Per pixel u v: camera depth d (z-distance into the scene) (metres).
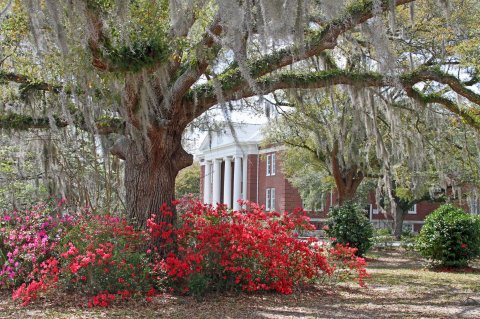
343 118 13.38
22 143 11.20
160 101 8.14
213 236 7.70
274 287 8.03
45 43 6.57
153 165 8.38
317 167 19.66
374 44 7.26
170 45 6.97
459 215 13.07
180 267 7.42
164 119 7.89
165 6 6.78
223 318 6.11
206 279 7.53
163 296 7.40
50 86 8.20
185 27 6.94
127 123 7.87
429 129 13.73
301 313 6.52
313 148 18.00
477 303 7.55
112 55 6.02
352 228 15.80
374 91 10.55
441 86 13.30
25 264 7.86
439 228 12.98
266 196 36.06
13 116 8.91
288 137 17.55
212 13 7.96
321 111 13.26
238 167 37.34
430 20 11.00
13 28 8.01
